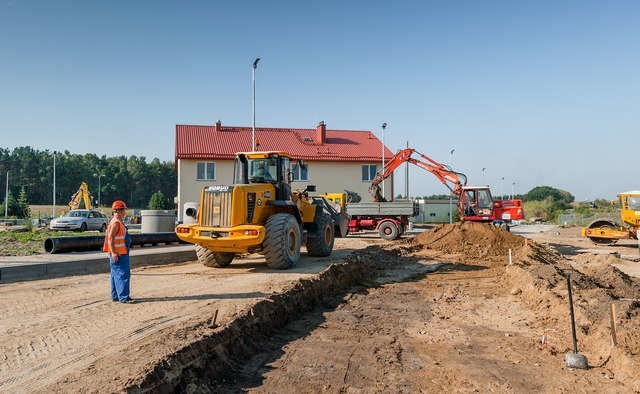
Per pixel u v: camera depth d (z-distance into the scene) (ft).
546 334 20.77
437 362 17.17
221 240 31.71
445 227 61.93
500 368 16.58
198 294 24.66
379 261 43.47
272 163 38.09
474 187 80.48
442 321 23.22
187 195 94.43
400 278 36.47
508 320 23.49
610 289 29.14
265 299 21.63
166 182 397.60
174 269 35.53
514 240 57.26
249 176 38.45
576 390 14.67
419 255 50.93
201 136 104.12
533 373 16.12
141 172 386.73
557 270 31.53
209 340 15.99
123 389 11.81
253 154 37.88
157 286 27.32
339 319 23.34
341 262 35.27
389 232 71.20
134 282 28.86
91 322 18.81
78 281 29.66
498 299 28.53
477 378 15.60
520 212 79.71
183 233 32.68
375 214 73.05
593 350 18.21
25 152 387.75
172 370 13.64
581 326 20.61
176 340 15.65
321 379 15.30
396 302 27.53
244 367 16.39
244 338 18.10
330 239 44.50
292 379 15.28
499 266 43.16
